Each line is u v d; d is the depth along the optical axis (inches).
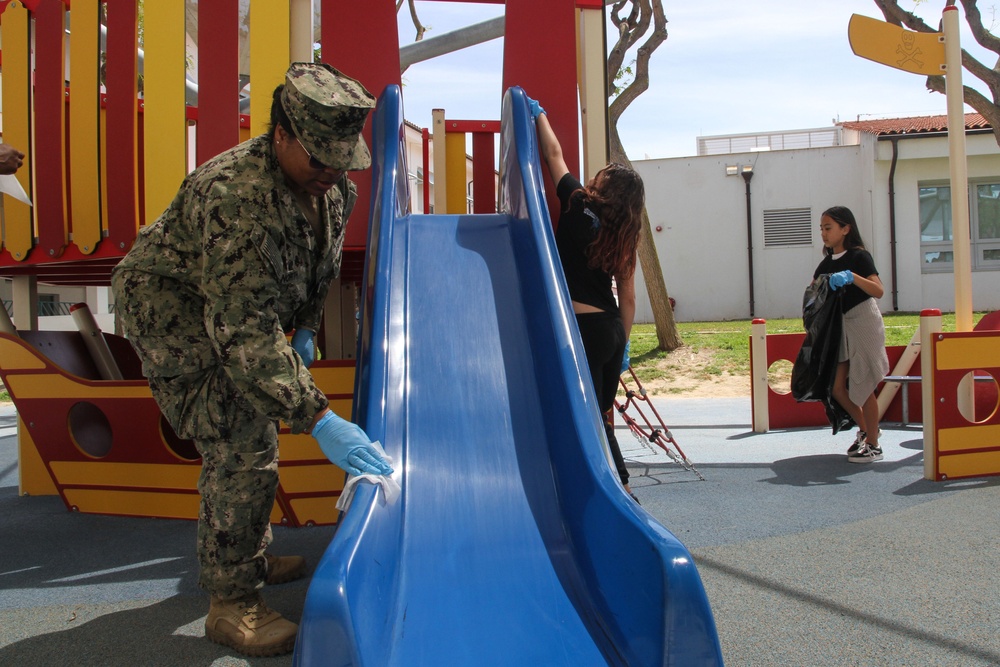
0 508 173.8
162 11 147.6
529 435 102.7
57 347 182.4
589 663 70.0
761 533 139.3
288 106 77.4
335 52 149.4
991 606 102.6
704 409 332.2
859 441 204.8
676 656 62.0
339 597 58.8
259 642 91.4
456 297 122.6
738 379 405.7
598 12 162.2
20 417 179.3
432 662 70.1
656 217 780.6
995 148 677.3
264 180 81.8
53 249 154.6
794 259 754.8
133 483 157.9
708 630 62.6
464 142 181.8
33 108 163.6
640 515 73.5
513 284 126.0
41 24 156.3
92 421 170.9
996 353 180.7
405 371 108.4
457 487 94.2
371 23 149.8
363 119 79.0
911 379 228.1
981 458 180.1
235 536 92.7
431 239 134.4
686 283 777.6
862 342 195.2
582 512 86.4
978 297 701.9
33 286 192.2
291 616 103.3
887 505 156.6
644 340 532.4
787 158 753.6
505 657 71.0
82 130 152.4
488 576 82.7
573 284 133.0
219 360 88.9
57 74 155.0
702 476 193.2
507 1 156.6
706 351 465.1
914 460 204.4
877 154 706.8
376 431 91.7
